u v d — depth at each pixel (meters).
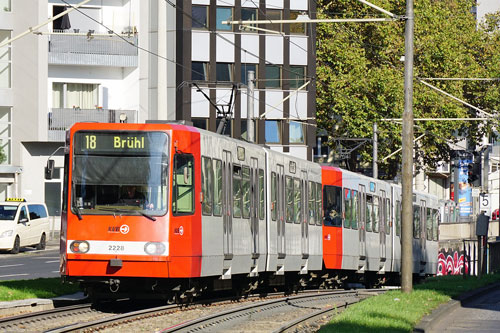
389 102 95.31
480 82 105.81
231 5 91.56
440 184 142.75
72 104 89.00
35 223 68.56
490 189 151.12
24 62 85.69
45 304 31.31
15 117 85.69
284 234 40.84
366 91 94.81
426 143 100.12
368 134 93.56
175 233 30.17
